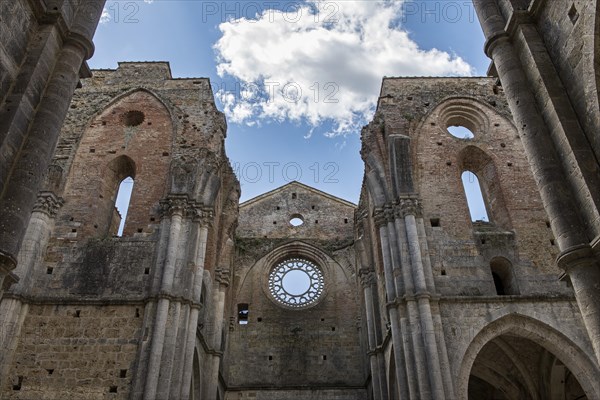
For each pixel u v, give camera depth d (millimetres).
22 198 14609
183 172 30781
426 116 34188
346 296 42062
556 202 15000
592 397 24000
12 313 25203
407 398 24938
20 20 16422
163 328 25234
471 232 29312
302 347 39625
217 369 32812
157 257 27844
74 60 17844
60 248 28469
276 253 44500
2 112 15250
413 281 26953
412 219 28750
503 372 30719
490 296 26281
